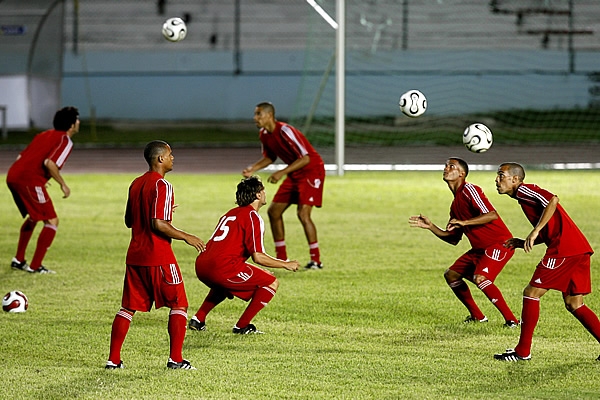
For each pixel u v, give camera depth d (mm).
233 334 25266
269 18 125375
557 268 21641
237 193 24906
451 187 26656
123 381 20312
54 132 35281
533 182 66000
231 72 124375
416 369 21406
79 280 33562
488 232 25953
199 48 124750
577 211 51031
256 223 24562
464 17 121312
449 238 26453
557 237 21812
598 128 108750
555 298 29891
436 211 52344
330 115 107375
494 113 117562
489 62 121000
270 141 37688
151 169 21719
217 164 80812
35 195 34812
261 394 19297
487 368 21484
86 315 27688
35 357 22625
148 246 20984
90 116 123625
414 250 40125
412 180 68938
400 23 121312
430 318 27328
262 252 24188
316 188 36438
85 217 50469
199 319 25688
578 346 23734
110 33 124688
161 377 20625
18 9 102938
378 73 119875
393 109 116438
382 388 19750
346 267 36250
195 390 19594
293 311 28297
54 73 105312
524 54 120812
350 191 61969
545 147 93875
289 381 20312
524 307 22016
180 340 21312
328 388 19734
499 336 25000
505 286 32094
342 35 69875
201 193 60719
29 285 32688
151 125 120500
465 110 116625
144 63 124312
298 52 124562
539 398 18953
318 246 38812
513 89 118688
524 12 118812
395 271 35281
